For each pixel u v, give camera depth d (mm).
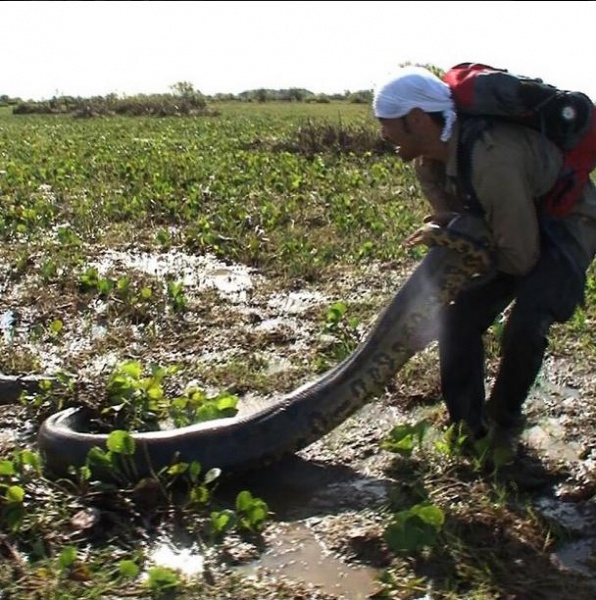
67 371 3635
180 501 2756
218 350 4066
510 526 2604
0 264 5430
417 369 3682
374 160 9758
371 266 5348
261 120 16719
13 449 3125
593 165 2758
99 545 2551
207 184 8102
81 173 9070
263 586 2354
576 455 3076
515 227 2637
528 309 2762
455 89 2660
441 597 2316
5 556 2465
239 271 5383
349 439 3180
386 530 2494
